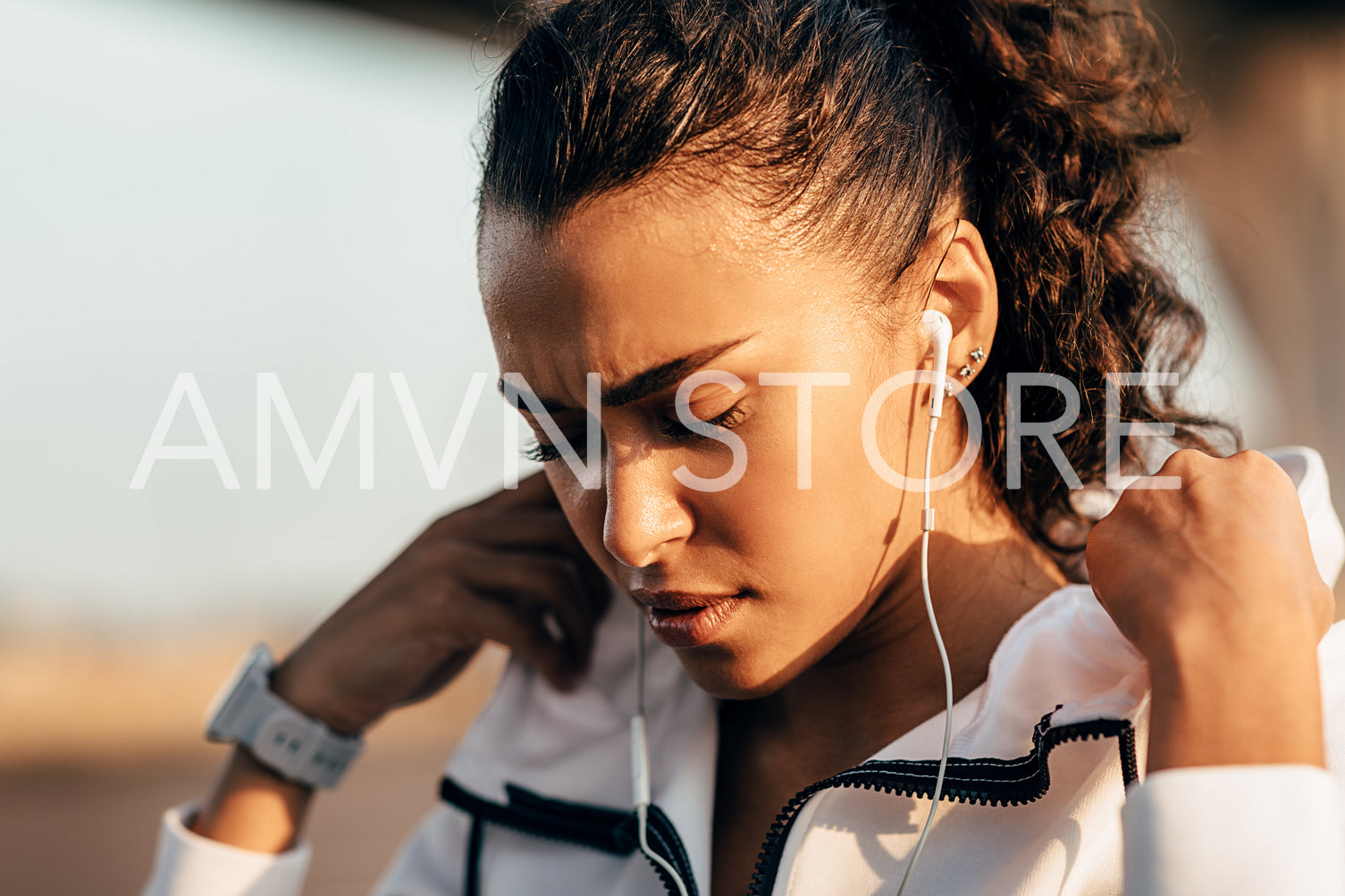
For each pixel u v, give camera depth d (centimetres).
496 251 64
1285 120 215
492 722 96
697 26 63
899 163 67
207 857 95
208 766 330
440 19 213
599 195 59
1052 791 65
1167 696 50
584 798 87
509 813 88
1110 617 63
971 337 70
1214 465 59
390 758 335
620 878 82
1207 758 48
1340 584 188
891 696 74
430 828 98
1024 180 76
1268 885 44
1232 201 215
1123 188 84
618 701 91
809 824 69
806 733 78
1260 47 215
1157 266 88
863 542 65
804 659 65
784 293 60
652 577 64
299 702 98
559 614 94
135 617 355
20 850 264
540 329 61
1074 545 83
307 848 100
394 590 98
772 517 61
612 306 59
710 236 59
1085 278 78
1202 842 46
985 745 66
